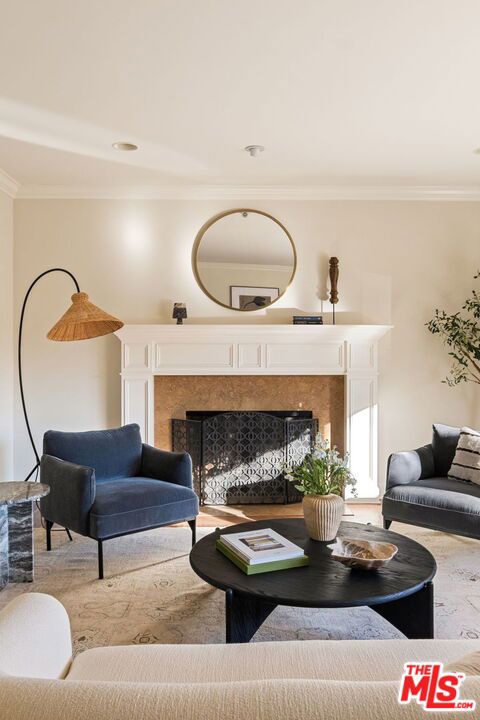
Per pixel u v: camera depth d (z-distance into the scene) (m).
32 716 0.74
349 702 0.73
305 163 4.18
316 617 2.58
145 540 3.71
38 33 2.47
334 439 4.80
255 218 4.79
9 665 1.12
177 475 3.56
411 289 4.82
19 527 2.98
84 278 4.75
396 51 2.63
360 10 2.32
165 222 4.78
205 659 1.44
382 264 4.82
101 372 4.76
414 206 4.80
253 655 1.46
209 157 4.04
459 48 2.61
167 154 3.98
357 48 2.61
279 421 4.64
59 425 4.73
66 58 2.68
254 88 3.00
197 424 4.56
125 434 3.87
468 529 3.20
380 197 4.79
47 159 4.06
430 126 3.51
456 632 2.42
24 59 2.69
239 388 4.79
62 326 3.37
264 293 4.79
